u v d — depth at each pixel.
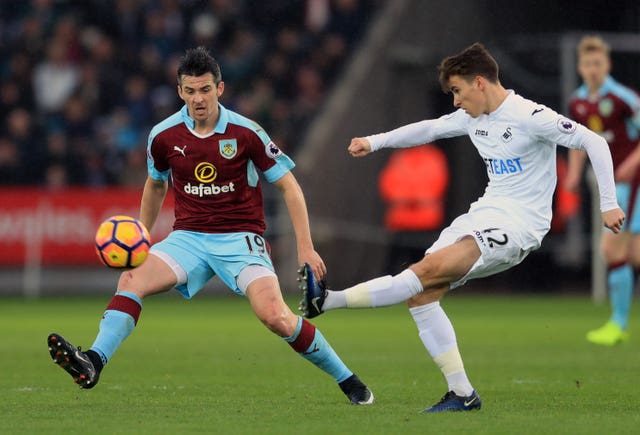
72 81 87.56
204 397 27.53
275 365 36.09
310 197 81.56
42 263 78.00
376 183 85.88
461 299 78.94
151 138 26.36
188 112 26.20
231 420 23.19
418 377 32.66
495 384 30.80
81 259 77.81
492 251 24.27
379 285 23.88
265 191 80.12
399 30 88.12
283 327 24.95
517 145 24.77
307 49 91.00
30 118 85.69
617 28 93.00
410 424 22.48
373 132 86.62
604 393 28.58
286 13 93.81
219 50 90.75
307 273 23.25
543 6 92.19
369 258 84.50
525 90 90.75
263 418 23.50
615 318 45.00
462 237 24.41
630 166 43.78
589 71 44.38
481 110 25.03
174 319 59.25
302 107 86.19
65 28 88.25
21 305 69.56
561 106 89.69
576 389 29.48
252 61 90.25
